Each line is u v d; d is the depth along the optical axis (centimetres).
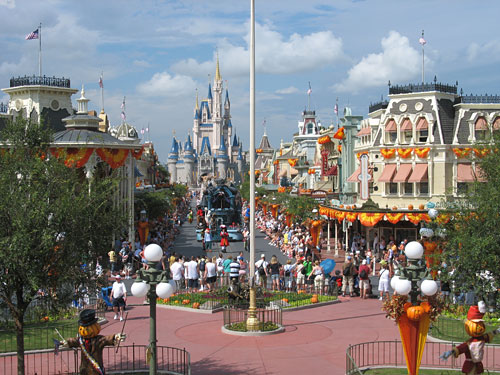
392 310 1553
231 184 7088
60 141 4197
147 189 8075
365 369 1809
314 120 10869
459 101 4712
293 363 1920
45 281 1582
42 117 1884
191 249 5519
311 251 4147
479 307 1498
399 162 4806
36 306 1812
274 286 3322
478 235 1944
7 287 1594
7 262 1486
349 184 6194
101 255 1742
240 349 2091
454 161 4594
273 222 7050
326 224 6378
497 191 1969
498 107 4588
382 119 4956
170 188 10844
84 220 1633
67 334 2222
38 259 1555
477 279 1948
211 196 6569
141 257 4091
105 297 2733
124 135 9300
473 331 1495
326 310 2772
